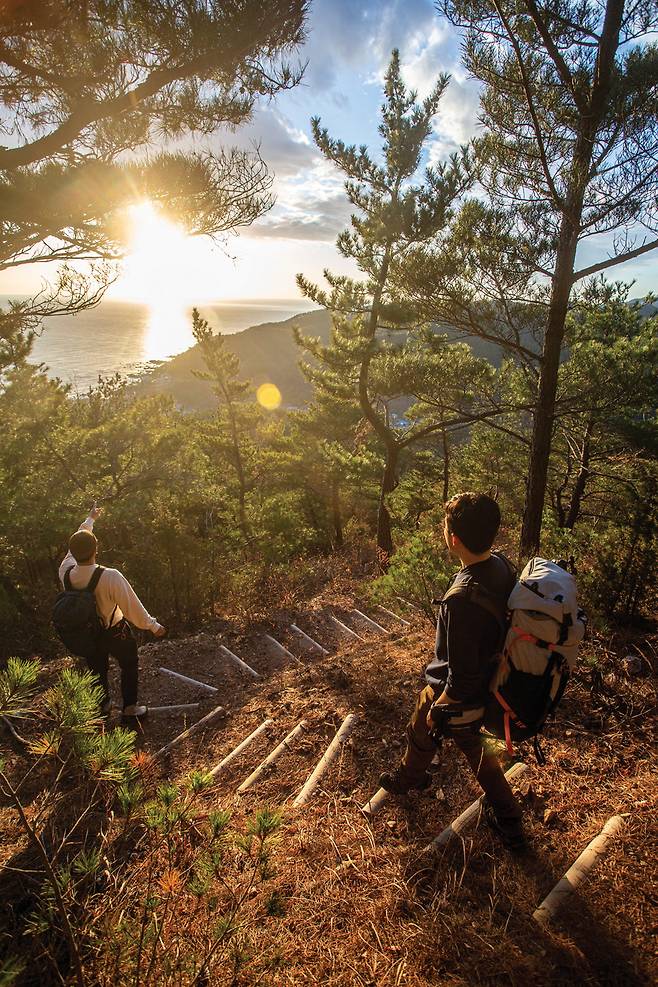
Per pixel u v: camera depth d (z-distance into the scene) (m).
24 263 4.03
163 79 3.61
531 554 5.34
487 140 7.34
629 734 3.08
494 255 7.49
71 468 14.59
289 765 3.33
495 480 15.30
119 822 2.69
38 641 9.07
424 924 2.10
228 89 3.98
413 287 8.27
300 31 3.72
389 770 3.10
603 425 12.70
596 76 6.39
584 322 11.28
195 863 1.87
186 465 16.11
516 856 2.38
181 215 4.07
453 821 2.64
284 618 7.07
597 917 2.07
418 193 11.48
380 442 23.66
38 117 4.14
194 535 12.38
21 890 2.37
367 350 14.15
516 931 2.04
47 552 12.24
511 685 2.02
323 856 2.50
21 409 14.28
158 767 3.51
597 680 3.55
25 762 3.33
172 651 5.90
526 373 10.01
